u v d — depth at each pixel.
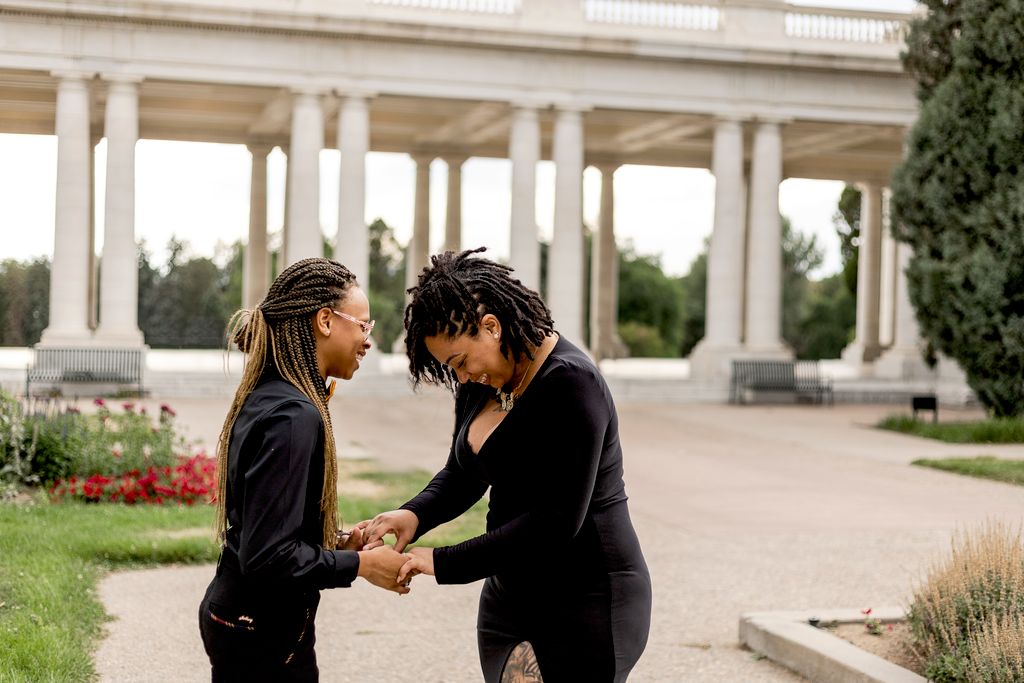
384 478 20.97
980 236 30.39
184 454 21.23
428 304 5.36
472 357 5.40
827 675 8.98
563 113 44.41
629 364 60.12
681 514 17.97
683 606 11.87
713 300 46.00
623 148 58.06
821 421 34.81
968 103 30.55
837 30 47.28
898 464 24.50
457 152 56.12
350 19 41.44
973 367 31.20
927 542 15.55
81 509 16.38
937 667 8.34
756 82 45.97
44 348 38.50
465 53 43.34
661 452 26.48
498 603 5.81
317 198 42.09
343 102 42.38
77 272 39.62
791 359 45.72
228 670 5.05
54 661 8.76
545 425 5.35
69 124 39.59
